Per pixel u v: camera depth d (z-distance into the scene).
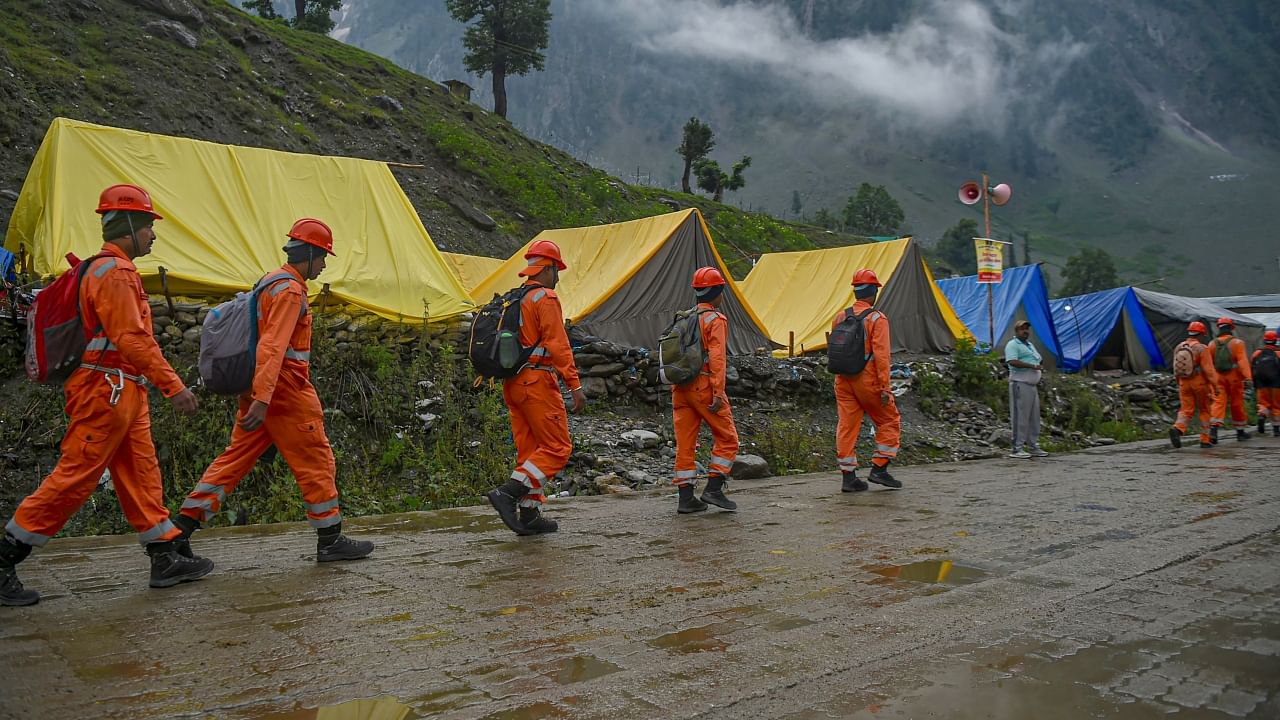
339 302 11.27
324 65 38.88
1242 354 14.54
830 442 12.05
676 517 6.66
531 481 5.77
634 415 11.60
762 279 20.92
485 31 61.56
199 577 4.48
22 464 7.79
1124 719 2.54
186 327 9.93
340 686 2.84
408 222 12.98
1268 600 3.96
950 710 2.62
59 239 10.21
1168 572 4.54
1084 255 150.12
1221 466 10.26
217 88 30.27
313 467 4.89
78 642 3.34
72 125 11.27
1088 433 16.48
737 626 3.55
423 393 10.25
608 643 3.32
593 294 15.05
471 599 4.03
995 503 7.26
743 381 12.69
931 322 19.56
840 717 2.56
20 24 27.59
